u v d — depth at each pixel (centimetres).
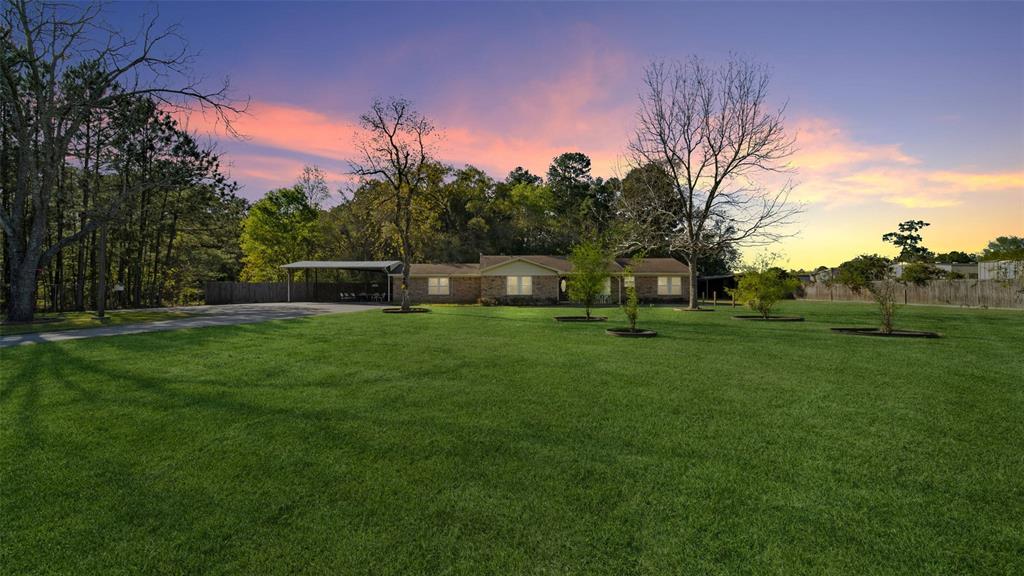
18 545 285
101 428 492
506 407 568
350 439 458
